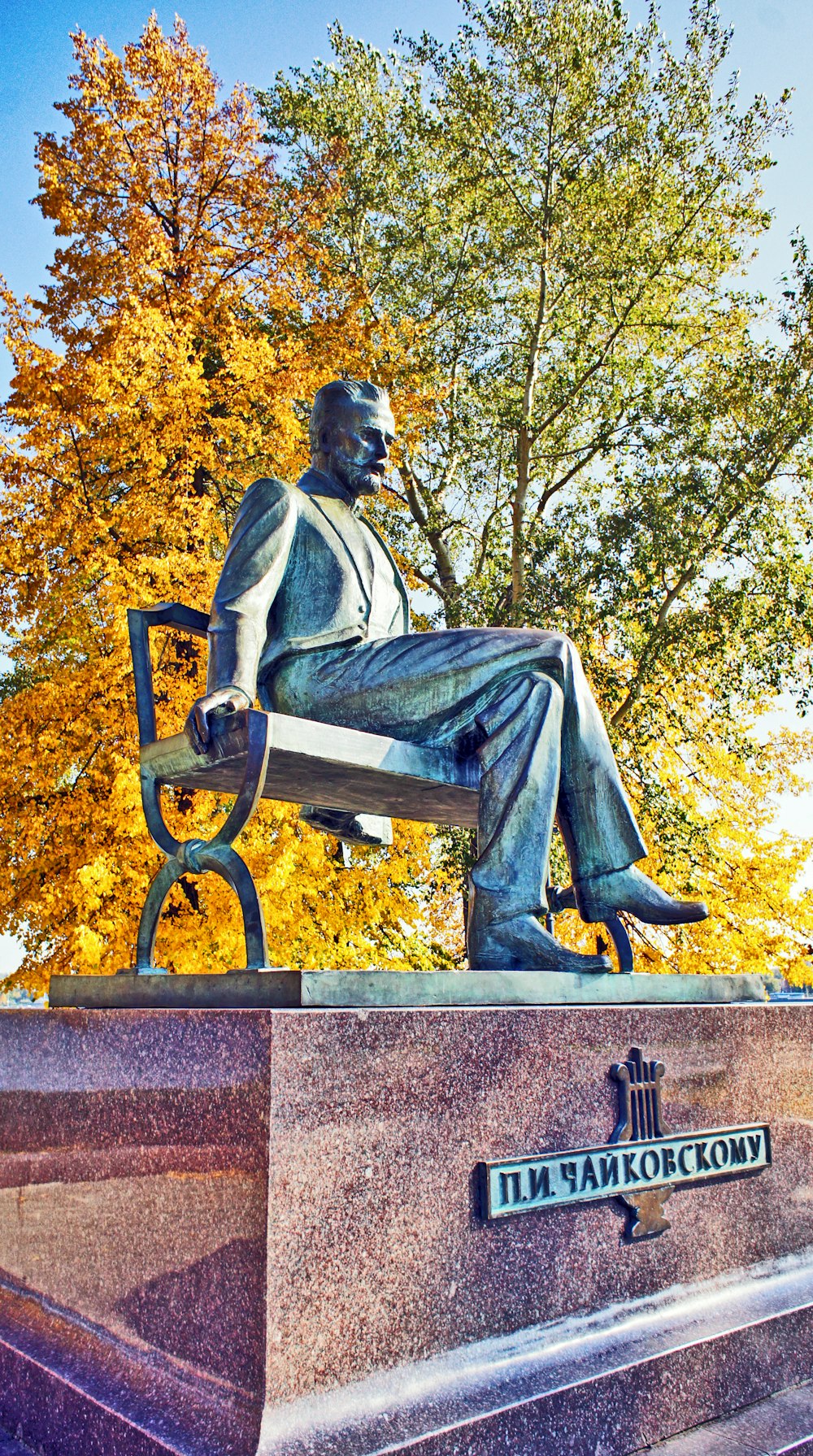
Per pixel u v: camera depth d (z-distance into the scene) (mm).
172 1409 1860
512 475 15844
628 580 12539
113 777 8289
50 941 8906
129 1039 2184
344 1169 1927
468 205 15500
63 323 10305
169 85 10867
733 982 3049
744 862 11609
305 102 15070
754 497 12992
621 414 14680
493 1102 2213
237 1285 1826
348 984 2092
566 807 3053
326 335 11281
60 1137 2348
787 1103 2932
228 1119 1917
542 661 2967
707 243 14609
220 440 9898
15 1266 2453
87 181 10578
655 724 12914
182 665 8945
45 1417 2100
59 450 9188
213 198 11430
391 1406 1854
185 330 9539
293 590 3062
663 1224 2500
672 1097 2615
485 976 2369
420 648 2963
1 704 8617
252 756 2506
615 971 2922
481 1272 2100
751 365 13430
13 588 9008
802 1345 2557
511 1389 1991
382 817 3553
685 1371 2273
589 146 14492
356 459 3270
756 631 12672
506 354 15734
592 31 14344
